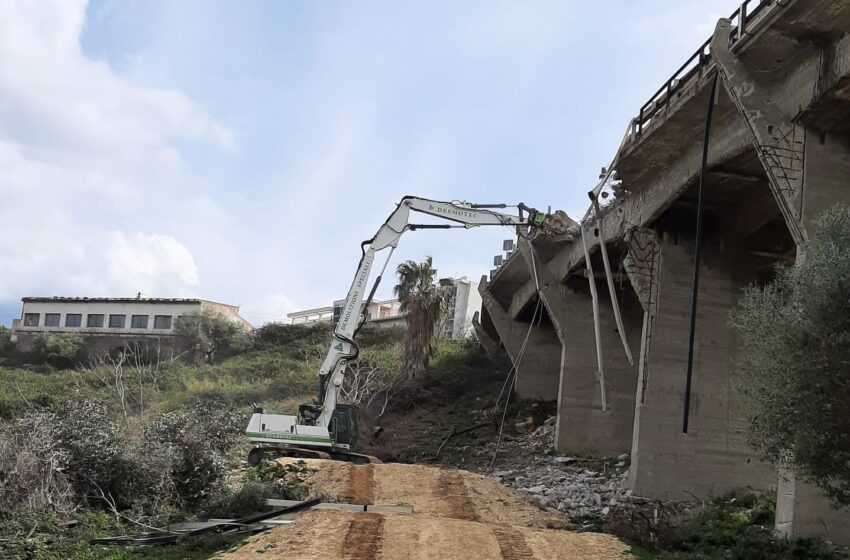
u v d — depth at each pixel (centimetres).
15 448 1744
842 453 1320
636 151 2748
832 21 1877
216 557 1465
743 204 2820
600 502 2622
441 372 5378
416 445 4169
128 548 1527
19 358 7081
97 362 6719
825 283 1320
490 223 3262
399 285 5362
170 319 7706
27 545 1448
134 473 1897
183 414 2252
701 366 2845
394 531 1691
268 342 7450
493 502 2358
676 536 1945
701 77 2298
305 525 1712
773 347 1380
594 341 3919
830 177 1981
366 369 5525
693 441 2792
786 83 2069
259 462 2670
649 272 2914
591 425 3825
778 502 1866
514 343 5109
